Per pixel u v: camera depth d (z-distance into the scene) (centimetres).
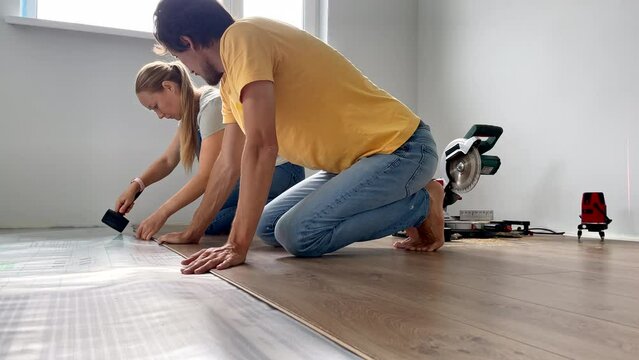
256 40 141
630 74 263
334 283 117
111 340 69
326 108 162
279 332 75
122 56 336
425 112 410
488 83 351
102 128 332
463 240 251
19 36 315
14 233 262
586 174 284
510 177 333
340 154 169
